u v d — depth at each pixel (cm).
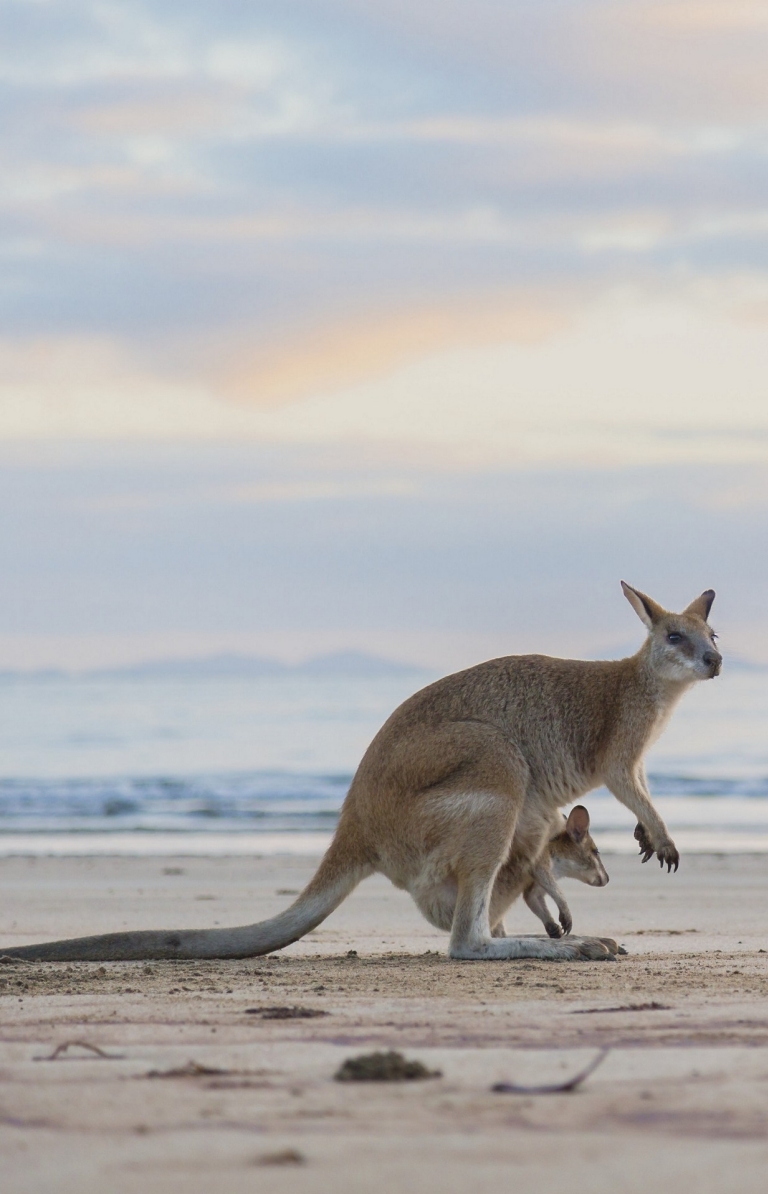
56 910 2070
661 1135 631
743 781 5144
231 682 15262
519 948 1470
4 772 6191
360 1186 552
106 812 4469
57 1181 567
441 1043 877
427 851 1517
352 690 12938
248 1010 1016
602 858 2961
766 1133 634
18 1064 816
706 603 1812
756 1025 943
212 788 5222
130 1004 1075
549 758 1593
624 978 1246
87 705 10506
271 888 2420
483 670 1612
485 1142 620
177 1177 569
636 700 1641
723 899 2248
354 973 1309
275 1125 657
